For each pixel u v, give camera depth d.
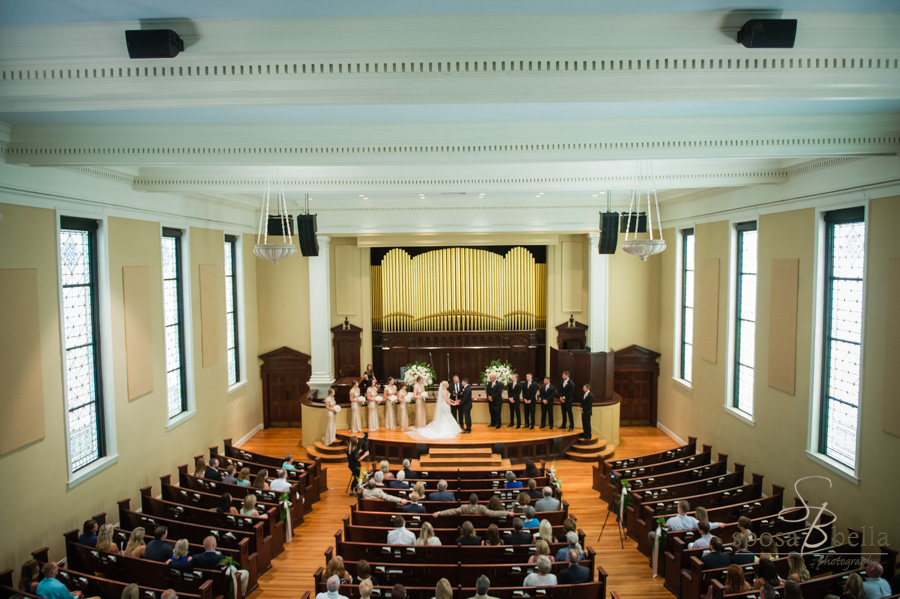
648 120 8.52
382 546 8.93
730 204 14.29
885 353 9.34
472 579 8.43
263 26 5.46
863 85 5.78
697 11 5.28
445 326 19.58
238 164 8.81
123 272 11.73
